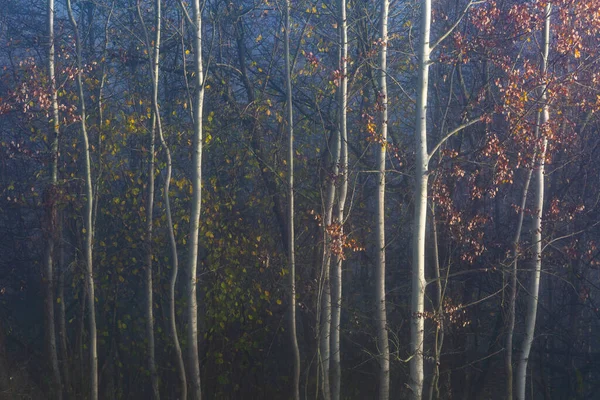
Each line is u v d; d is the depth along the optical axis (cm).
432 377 1332
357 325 1709
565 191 1608
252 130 1706
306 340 1730
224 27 1788
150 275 1593
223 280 1706
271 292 1748
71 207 1742
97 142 1659
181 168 1762
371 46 1485
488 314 1748
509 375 1441
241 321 1761
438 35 1638
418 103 1216
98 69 1758
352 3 1661
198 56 1413
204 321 1738
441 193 1356
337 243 1380
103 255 1703
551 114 1400
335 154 1552
